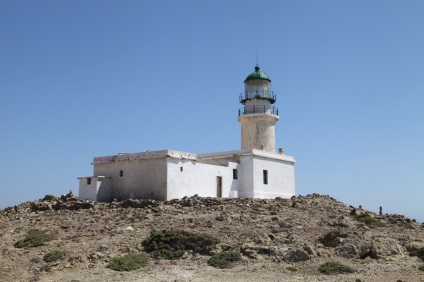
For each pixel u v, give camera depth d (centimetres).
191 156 3697
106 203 3466
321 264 2166
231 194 3934
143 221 2806
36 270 2069
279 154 4328
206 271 2048
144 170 3619
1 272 2042
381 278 1969
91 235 2553
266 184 4128
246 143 4600
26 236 2602
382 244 2408
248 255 2259
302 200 3700
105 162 3862
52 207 3512
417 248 2438
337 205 3741
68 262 2145
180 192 3553
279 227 2689
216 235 2500
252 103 4641
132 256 2184
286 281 1919
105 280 1917
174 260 2220
